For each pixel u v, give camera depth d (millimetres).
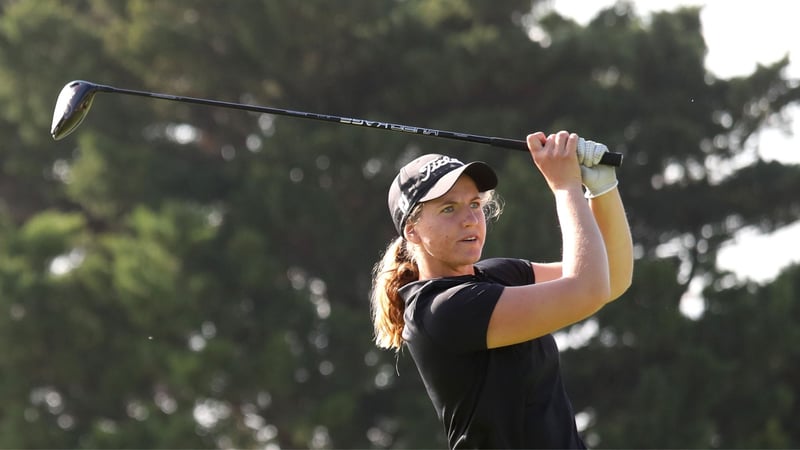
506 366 11945
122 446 63125
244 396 68062
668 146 75625
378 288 13414
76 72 78375
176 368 64875
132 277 67500
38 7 78938
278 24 74688
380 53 75688
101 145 74750
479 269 13180
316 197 71938
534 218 67625
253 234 70000
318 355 71125
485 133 73000
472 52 74688
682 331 68000
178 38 75875
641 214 77875
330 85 77812
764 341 68812
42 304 67875
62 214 84938
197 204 74875
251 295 70812
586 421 70938
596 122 76000
